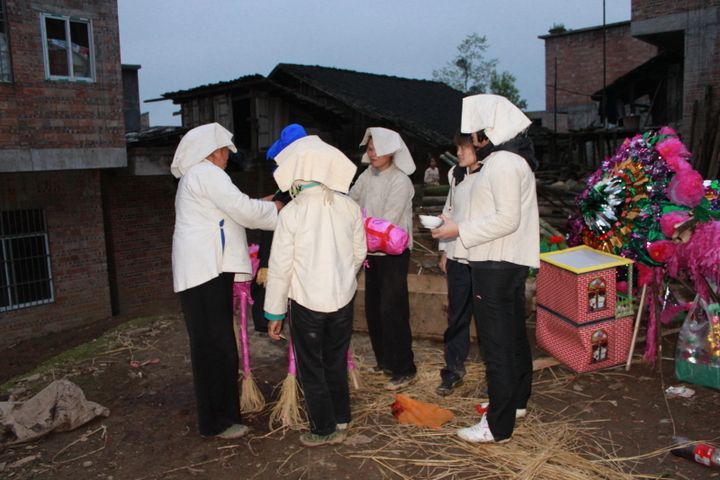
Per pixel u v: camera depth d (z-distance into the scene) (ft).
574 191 32.65
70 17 38.37
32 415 12.28
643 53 98.37
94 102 39.91
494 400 10.78
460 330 13.28
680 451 10.43
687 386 13.23
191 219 11.12
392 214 13.35
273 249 10.66
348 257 10.94
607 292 13.88
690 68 44.39
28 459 11.21
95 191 43.11
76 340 38.99
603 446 10.94
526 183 10.39
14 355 37.60
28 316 40.55
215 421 11.55
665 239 13.56
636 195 14.25
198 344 11.20
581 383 13.70
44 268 41.60
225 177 11.19
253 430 12.07
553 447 10.84
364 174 14.26
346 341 11.26
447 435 11.48
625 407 12.44
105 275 44.06
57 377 15.40
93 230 43.24
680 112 63.21
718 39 42.91
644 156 14.37
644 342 15.61
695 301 13.47
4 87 35.81
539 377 14.16
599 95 72.69
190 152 11.49
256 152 63.16
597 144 65.05
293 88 80.53
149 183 49.67
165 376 15.21
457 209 11.93
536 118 108.47
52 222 41.34
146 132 62.03
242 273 11.79
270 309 10.82
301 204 10.62
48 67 37.68
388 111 70.49
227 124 65.67
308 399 11.10
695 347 13.15
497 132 10.41
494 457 10.63
